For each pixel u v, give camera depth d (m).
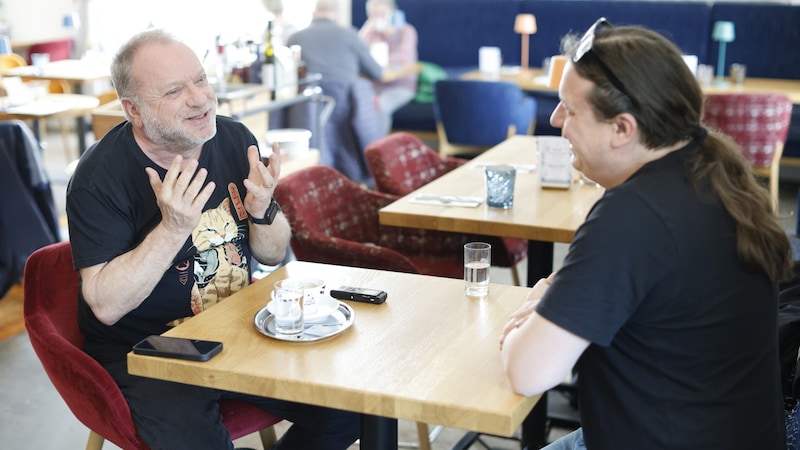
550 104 6.66
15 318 3.90
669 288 1.42
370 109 5.90
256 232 2.20
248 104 4.45
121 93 2.06
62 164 6.72
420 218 2.65
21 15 8.37
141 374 1.67
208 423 1.98
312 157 4.21
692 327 1.44
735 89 5.84
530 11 7.10
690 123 1.47
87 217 2.04
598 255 1.41
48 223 4.23
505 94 5.75
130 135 2.12
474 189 2.97
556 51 7.07
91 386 1.91
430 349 1.68
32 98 5.08
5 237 3.90
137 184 2.10
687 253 1.41
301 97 4.76
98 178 2.05
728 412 1.46
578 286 1.41
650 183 1.44
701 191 1.44
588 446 1.57
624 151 1.49
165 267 1.96
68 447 2.88
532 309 1.65
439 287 2.03
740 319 1.46
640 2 6.80
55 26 8.33
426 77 6.95
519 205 2.75
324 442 2.10
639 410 1.48
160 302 2.11
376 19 7.04
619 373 1.49
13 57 6.09
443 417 1.47
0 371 3.40
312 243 2.79
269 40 4.59
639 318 1.45
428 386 1.53
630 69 1.43
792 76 6.50
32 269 2.16
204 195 1.91
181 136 2.05
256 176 2.11
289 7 7.35
